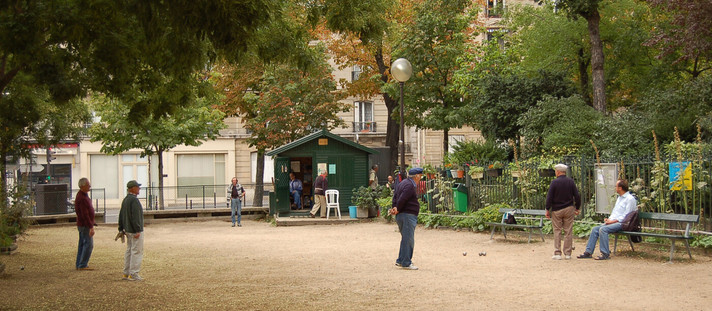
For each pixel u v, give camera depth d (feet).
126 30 33.06
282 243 53.62
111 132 92.73
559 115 72.08
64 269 38.22
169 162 141.90
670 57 81.15
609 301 25.54
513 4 101.40
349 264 38.34
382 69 103.19
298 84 106.32
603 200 46.29
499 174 56.85
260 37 41.29
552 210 38.63
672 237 35.96
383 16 42.01
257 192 105.81
